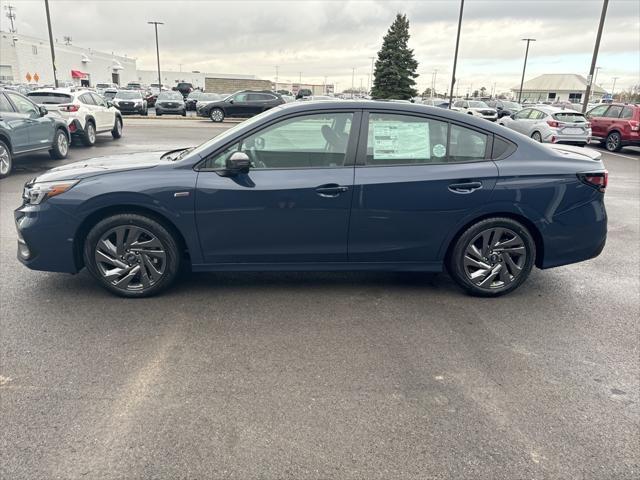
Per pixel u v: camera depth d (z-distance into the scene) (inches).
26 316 149.7
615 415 108.1
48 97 536.4
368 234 160.1
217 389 114.9
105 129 620.4
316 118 157.6
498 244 165.2
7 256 202.1
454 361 129.2
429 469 91.6
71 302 160.2
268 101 1042.1
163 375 120.1
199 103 1242.0
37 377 118.3
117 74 3435.0
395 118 159.5
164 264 161.2
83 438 97.8
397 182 155.9
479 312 158.9
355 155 157.8
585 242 166.9
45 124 438.9
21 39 2228.1
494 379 121.2
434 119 160.4
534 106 766.5
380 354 132.0
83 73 2888.8
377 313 156.8
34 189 157.3
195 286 175.6
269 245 160.1
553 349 136.4
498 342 139.7
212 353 130.9
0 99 386.3
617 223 281.0
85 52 2910.9
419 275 190.5
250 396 112.4
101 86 2300.7
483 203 159.2
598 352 135.4
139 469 90.2
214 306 159.6
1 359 125.9
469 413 107.8
